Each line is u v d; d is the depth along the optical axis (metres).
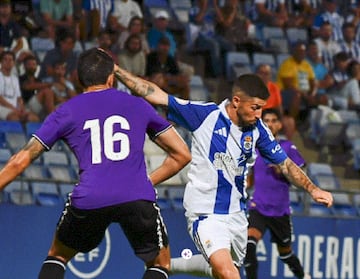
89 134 15.41
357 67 41.31
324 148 39.00
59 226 15.83
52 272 15.82
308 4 43.88
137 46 36.09
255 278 27.02
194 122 18.14
